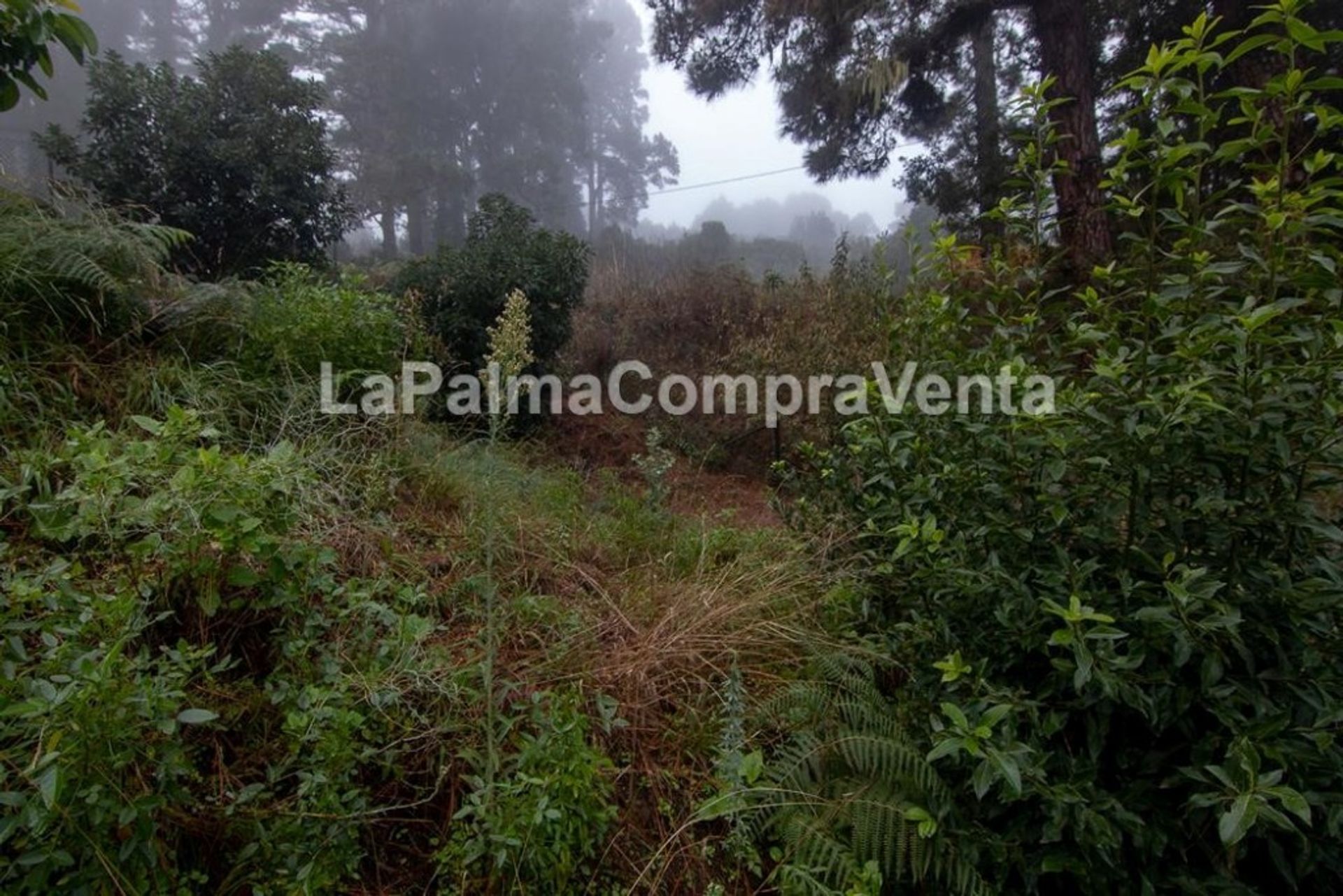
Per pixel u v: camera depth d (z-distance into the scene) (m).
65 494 1.52
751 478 5.29
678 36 8.80
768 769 1.69
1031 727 1.46
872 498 2.14
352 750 1.39
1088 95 5.81
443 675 1.70
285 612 1.67
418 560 2.31
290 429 2.63
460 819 1.46
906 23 7.45
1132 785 1.37
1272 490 1.43
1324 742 1.18
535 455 4.57
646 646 2.11
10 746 1.12
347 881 1.36
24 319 2.39
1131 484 1.43
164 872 1.17
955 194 9.29
